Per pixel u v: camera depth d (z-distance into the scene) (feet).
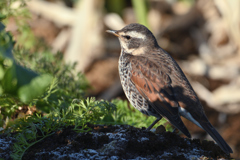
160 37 57.88
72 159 17.65
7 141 19.13
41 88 11.41
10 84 11.39
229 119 47.06
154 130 24.18
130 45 31.32
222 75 52.29
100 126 21.71
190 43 58.13
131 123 26.71
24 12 27.58
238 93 48.55
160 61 29.14
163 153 19.27
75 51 54.80
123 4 60.49
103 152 18.48
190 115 26.53
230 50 54.39
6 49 11.76
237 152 42.01
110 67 55.62
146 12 50.49
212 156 20.12
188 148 20.43
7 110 22.36
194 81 52.54
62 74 28.73
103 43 57.06
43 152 18.21
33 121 20.21
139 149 19.24
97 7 55.67
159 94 27.14
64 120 20.99
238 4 49.83
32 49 37.14
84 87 31.73
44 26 58.23
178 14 58.80
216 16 56.95
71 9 58.39
